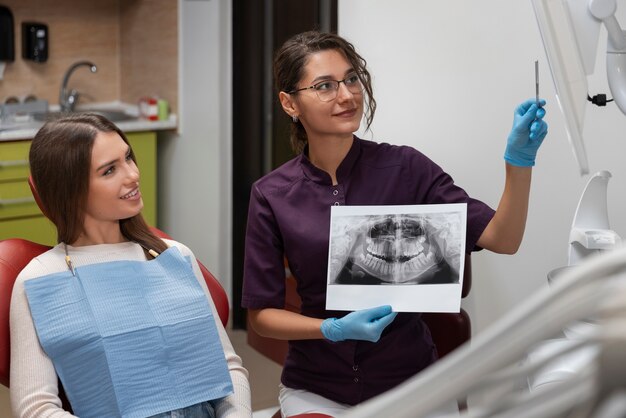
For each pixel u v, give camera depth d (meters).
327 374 2.00
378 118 2.81
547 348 1.40
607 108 2.19
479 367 0.45
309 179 1.99
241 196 4.13
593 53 1.60
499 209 1.86
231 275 4.19
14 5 4.44
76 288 1.76
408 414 0.45
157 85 4.43
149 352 1.74
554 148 2.34
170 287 1.83
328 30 3.68
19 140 3.90
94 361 1.71
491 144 2.47
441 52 2.57
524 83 2.36
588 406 0.43
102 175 1.79
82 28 4.64
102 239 1.87
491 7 2.42
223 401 1.82
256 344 2.91
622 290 0.43
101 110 4.54
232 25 3.98
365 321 1.77
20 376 1.70
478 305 2.61
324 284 1.97
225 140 4.06
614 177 2.21
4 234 3.89
